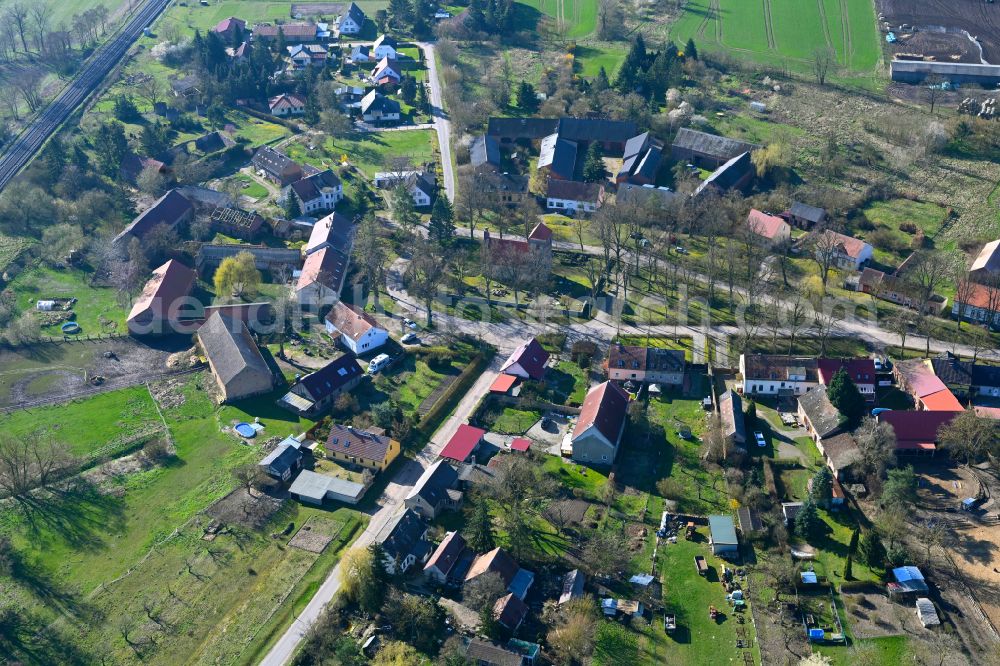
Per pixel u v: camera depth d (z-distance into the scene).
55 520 159.62
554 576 144.50
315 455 172.88
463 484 163.25
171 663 132.50
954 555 145.62
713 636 134.12
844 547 147.88
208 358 198.38
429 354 198.62
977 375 181.62
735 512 155.50
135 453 175.12
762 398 184.75
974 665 127.75
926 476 162.50
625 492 162.00
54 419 184.88
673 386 189.25
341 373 190.50
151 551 152.50
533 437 176.38
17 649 136.00
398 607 135.38
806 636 133.25
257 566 148.50
